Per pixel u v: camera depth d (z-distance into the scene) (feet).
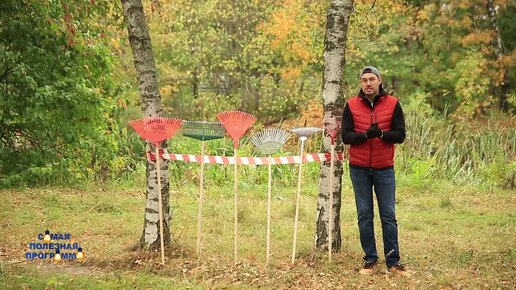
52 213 35.12
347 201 42.91
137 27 24.91
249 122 24.77
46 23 42.39
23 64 41.63
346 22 24.64
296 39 65.41
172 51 73.26
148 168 25.46
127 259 24.66
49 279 21.17
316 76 71.51
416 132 61.05
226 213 36.55
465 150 59.52
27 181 44.50
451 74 77.00
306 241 29.60
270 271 23.18
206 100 73.72
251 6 72.33
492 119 69.92
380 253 27.30
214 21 73.51
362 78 22.98
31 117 42.34
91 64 45.98
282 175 51.11
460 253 27.07
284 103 71.77
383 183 23.32
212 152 55.26
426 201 42.50
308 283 22.02
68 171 46.03
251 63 72.02
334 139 24.59
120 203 38.83
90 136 47.16
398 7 47.26
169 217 25.75
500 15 81.41
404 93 79.92
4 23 41.93
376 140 23.07
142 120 24.39
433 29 77.92
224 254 26.35
